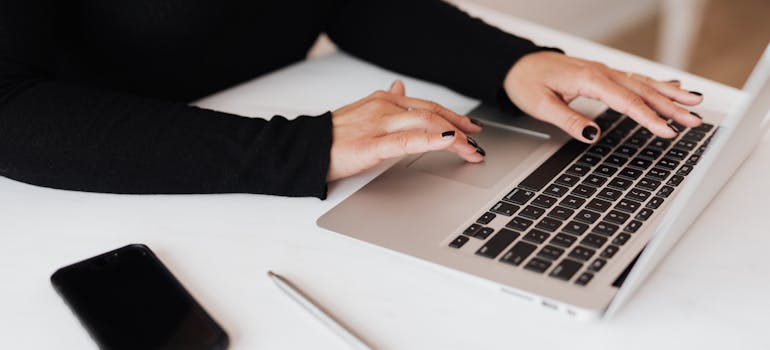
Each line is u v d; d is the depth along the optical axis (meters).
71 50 0.75
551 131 0.70
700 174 0.44
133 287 0.49
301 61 0.90
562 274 0.48
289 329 0.46
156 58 0.77
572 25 2.06
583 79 0.70
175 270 0.52
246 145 0.61
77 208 0.60
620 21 2.25
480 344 0.45
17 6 0.64
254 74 0.86
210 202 0.60
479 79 0.77
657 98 0.69
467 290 0.50
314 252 0.54
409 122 0.62
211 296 0.49
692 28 2.00
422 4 0.86
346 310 0.48
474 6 1.00
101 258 0.52
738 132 0.45
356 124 0.63
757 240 0.54
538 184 0.60
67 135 0.61
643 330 0.46
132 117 0.63
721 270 0.51
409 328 0.46
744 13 2.44
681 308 0.48
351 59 0.89
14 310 0.48
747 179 0.62
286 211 0.59
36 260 0.53
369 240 0.54
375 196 0.59
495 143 0.68
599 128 0.67
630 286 0.45
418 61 0.82
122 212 0.59
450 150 0.65
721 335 0.46
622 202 0.57
